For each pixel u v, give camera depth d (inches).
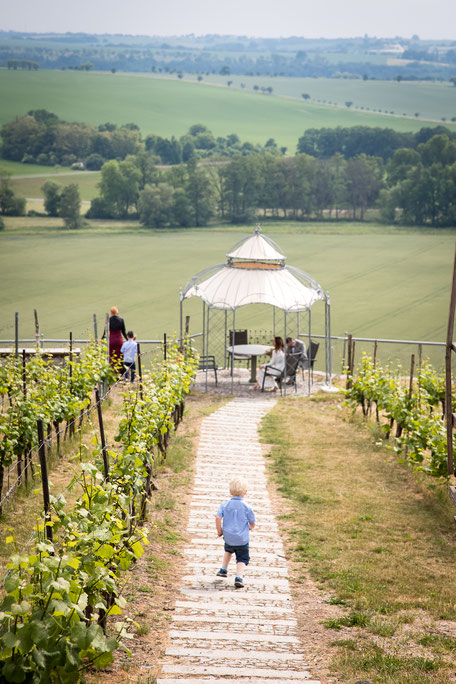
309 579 318.3
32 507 380.2
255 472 511.8
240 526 314.7
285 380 831.1
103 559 223.6
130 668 214.2
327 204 6643.7
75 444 509.0
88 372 574.9
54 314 3289.9
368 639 244.8
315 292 944.3
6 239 5492.1
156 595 286.0
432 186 5999.0
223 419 692.7
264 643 241.3
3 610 171.5
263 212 6934.1
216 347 2349.9
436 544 368.5
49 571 180.1
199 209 6254.9
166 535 369.4
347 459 550.3
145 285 3946.9
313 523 401.7
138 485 334.6
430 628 257.0
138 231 5954.7
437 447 452.1
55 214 6510.8
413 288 3863.2
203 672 211.8
